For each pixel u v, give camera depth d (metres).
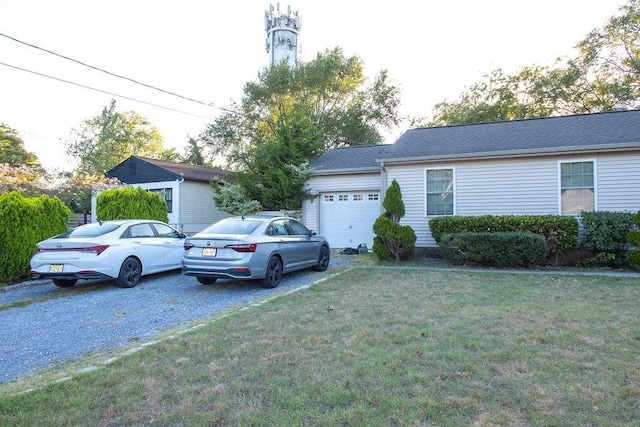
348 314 5.59
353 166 14.62
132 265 8.31
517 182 11.29
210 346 4.32
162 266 9.20
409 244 11.40
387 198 11.88
